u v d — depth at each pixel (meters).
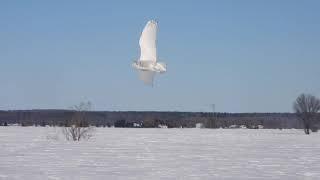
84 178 40.09
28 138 110.25
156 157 59.72
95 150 70.94
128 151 69.69
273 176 42.50
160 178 40.59
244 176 42.34
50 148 74.81
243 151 72.00
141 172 44.25
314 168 48.47
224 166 49.75
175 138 117.38
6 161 53.16
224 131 193.75
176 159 57.25
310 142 102.06
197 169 46.91
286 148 80.25
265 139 116.94
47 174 42.22
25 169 45.66
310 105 175.25
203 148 78.19
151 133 156.12
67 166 48.44
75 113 102.12
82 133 101.94
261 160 56.84
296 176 42.56
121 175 42.12
